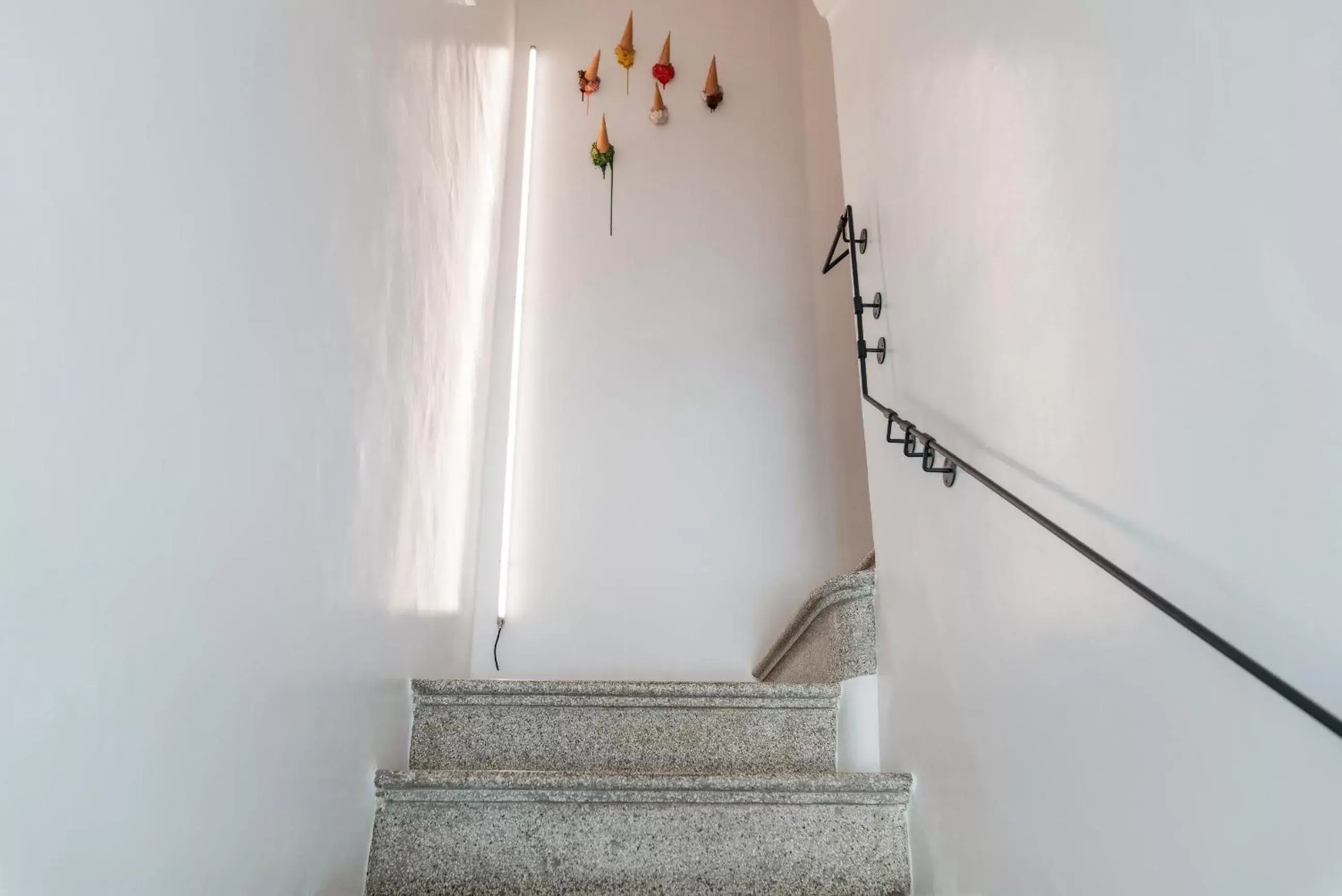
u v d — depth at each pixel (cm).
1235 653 78
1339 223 71
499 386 340
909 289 189
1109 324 106
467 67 270
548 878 160
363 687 160
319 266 139
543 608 321
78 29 77
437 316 226
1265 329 79
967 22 157
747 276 366
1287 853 75
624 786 163
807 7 404
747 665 318
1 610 66
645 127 386
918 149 186
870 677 193
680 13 404
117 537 82
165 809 90
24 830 68
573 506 333
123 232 83
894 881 163
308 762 132
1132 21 103
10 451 67
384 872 159
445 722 193
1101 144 109
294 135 129
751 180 380
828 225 366
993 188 145
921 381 178
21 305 69
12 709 67
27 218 70
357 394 157
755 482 339
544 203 372
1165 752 93
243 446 110
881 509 200
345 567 151
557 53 396
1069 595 115
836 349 353
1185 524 90
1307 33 75
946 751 154
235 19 109
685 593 326
